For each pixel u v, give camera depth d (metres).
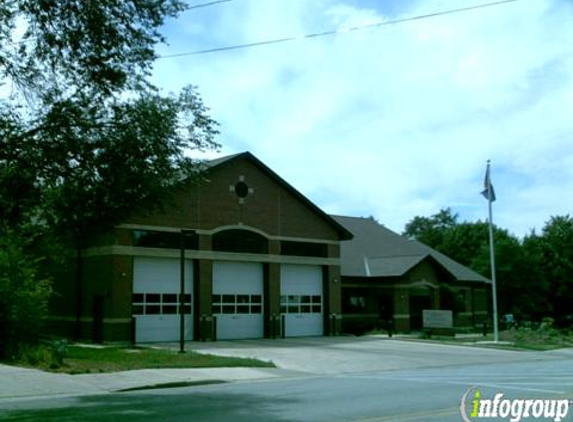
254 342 33.25
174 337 32.75
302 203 38.94
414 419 10.91
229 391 15.63
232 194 35.47
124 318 30.66
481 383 16.84
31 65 16.27
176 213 33.00
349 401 13.29
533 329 45.00
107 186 16.56
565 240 63.19
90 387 16.11
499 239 61.78
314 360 24.88
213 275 34.62
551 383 16.75
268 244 36.88
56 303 34.28
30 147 16.44
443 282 45.97
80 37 15.68
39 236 27.67
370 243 48.16
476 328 45.91
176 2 16.38
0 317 21.34
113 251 30.62
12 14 15.45
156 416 11.58
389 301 43.75
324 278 39.97
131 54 16.64
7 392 15.00
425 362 25.23
